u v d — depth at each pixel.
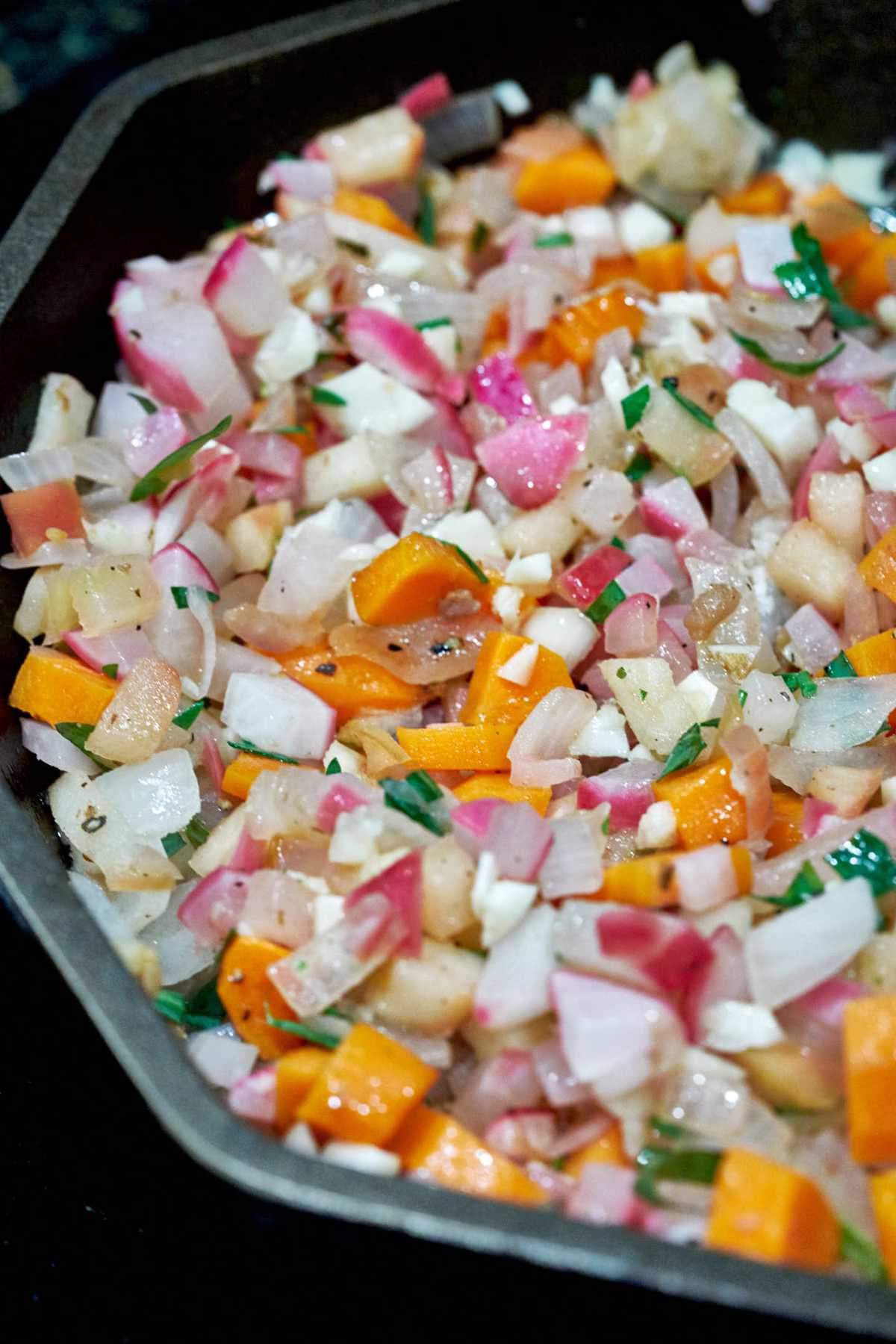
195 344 0.33
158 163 0.35
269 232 0.34
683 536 0.32
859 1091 0.26
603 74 0.37
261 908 0.28
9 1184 0.29
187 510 0.32
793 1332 0.24
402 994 0.27
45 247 0.32
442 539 0.31
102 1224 0.28
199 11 0.41
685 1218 0.25
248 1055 0.27
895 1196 0.25
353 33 0.35
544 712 0.29
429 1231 0.24
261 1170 0.24
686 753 0.29
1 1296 0.28
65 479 0.32
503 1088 0.27
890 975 0.27
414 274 0.34
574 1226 0.24
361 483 0.33
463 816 0.28
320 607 0.31
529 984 0.27
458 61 0.36
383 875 0.27
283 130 0.36
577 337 0.34
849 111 0.37
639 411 0.32
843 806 0.29
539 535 0.32
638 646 0.30
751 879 0.28
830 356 0.33
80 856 0.29
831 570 0.31
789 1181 0.25
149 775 0.29
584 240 0.36
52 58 0.40
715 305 0.34
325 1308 0.26
